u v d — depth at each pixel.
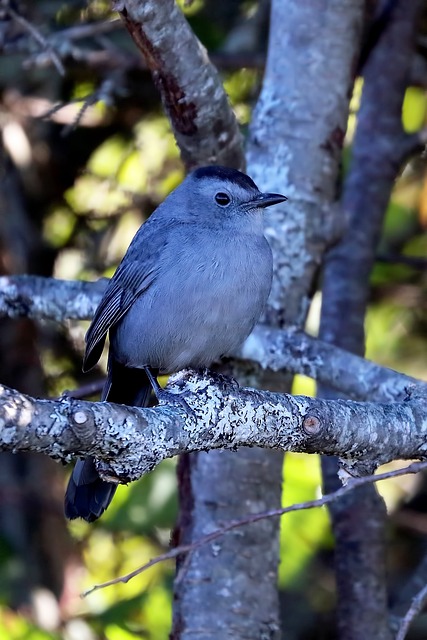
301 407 7.64
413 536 14.65
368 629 11.26
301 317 10.92
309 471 13.73
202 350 9.55
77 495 8.75
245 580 10.52
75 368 14.94
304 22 11.16
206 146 9.98
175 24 8.91
